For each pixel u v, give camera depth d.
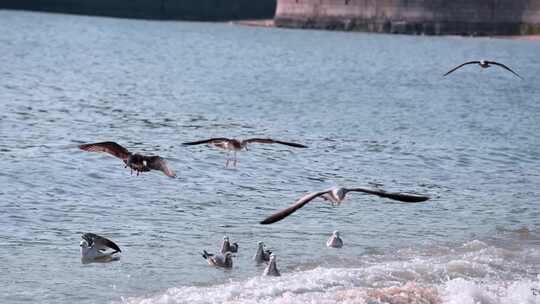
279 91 83.25
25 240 27.14
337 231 27.52
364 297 21.52
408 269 24.64
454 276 24.44
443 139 54.34
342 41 188.88
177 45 159.75
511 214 33.38
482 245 28.06
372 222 31.05
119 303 21.50
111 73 97.12
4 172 37.59
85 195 34.12
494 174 42.88
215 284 23.28
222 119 59.97
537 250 27.84
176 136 51.22
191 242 27.58
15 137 47.78
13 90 72.94
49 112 59.31
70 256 25.50
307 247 27.27
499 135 57.47
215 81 92.12
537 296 22.69
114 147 12.73
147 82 87.31
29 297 21.78
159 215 31.20
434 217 32.28
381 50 163.38
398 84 97.44
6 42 142.38
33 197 33.38
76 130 51.78
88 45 147.62
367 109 70.25
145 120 57.69
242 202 33.97
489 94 89.25
